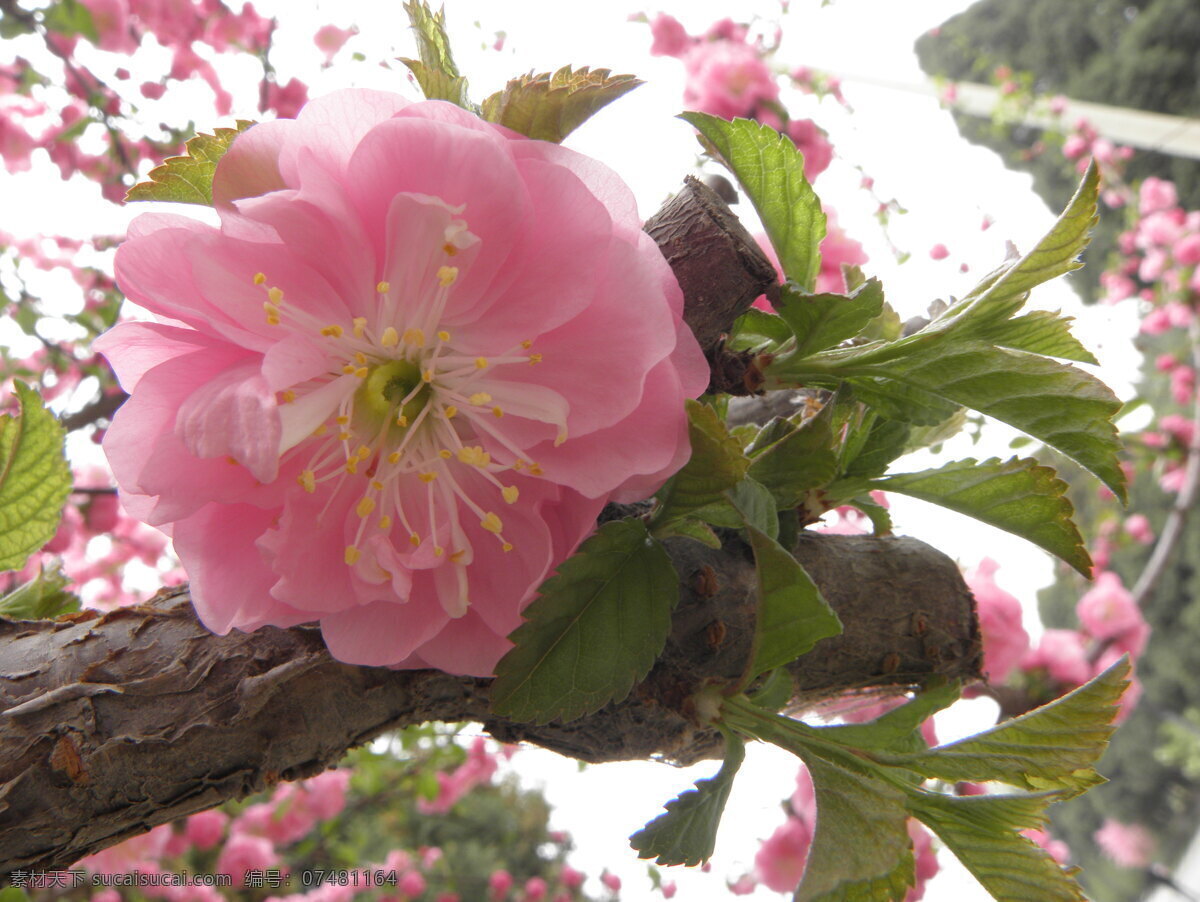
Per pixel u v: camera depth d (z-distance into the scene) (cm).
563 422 6
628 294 6
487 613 6
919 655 8
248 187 6
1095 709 6
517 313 6
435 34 7
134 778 6
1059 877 6
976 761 6
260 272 6
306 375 6
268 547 6
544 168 6
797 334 7
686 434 6
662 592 6
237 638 6
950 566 8
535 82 6
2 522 7
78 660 6
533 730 7
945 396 7
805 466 7
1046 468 7
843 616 8
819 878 6
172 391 6
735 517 7
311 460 6
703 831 6
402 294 6
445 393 6
